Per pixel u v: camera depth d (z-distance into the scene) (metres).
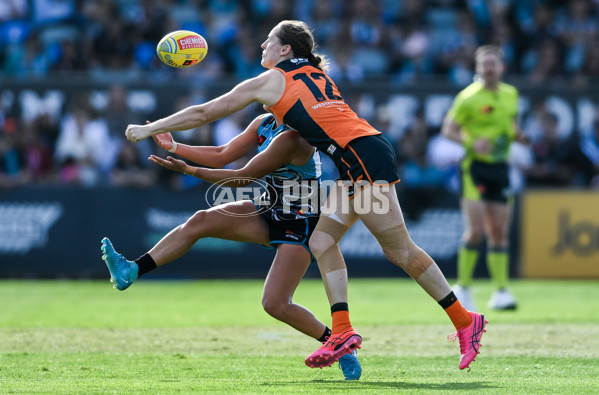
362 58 54.75
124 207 43.47
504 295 32.97
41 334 25.05
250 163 17.86
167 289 40.50
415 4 58.03
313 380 17.06
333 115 16.70
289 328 26.80
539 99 46.12
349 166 16.55
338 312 16.59
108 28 53.56
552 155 46.44
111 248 17.64
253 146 19.17
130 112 44.50
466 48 55.91
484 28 58.44
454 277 44.59
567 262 45.88
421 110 45.56
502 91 33.97
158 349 22.14
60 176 45.12
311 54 17.91
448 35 58.47
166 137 17.97
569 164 46.50
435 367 19.05
